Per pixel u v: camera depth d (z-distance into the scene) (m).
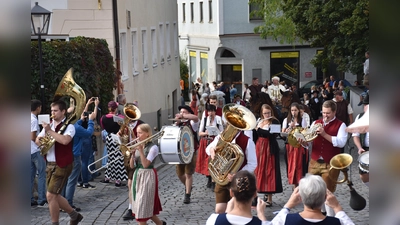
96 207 11.98
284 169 16.89
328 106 9.75
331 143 9.70
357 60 28.53
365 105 10.09
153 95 30.11
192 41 57.22
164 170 18.23
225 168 9.02
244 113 9.03
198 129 13.72
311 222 5.45
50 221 10.67
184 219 11.09
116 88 20.09
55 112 9.66
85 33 21.20
